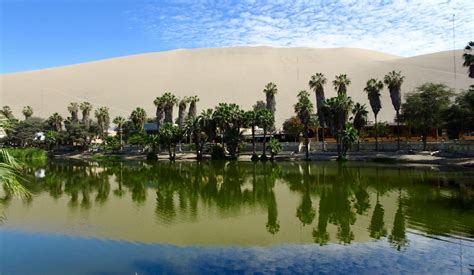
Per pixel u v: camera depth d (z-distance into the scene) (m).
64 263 21.12
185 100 119.12
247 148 109.94
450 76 184.88
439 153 77.88
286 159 92.75
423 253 21.72
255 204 38.16
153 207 36.97
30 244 24.50
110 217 32.34
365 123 94.31
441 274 18.72
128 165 89.06
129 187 52.06
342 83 97.56
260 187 50.25
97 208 36.62
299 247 23.39
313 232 26.80
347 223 29.23
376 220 29.88
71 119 153.50
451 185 46.25
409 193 41.69
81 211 35.16
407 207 34.34
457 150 75.31
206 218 31.78
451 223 28.22
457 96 82.62
